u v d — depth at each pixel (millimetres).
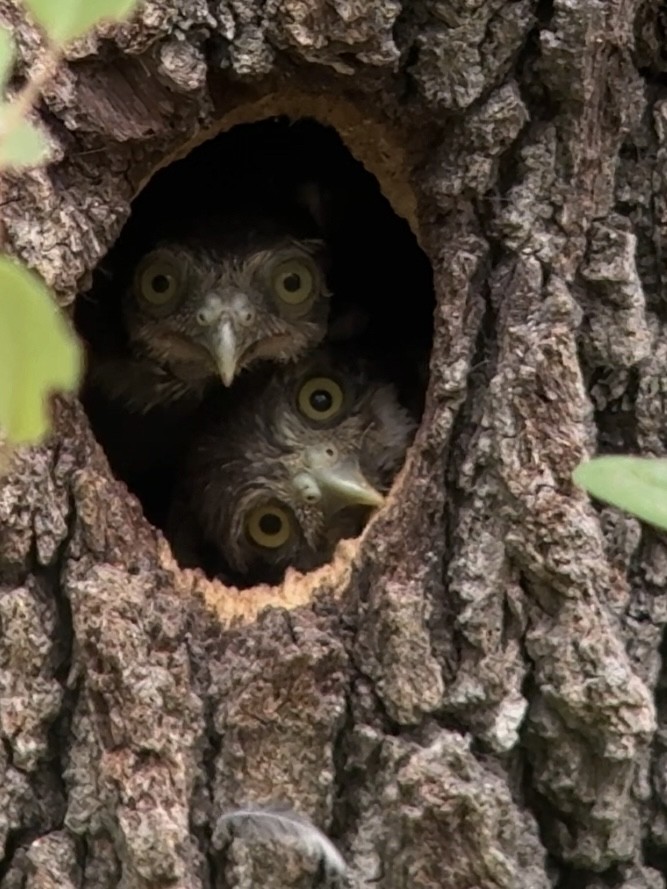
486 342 2617
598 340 2613
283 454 3732
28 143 957
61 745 2484
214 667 2525
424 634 2510
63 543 2484
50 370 797
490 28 2518
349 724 2537
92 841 2455
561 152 2588
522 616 2506
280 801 2477
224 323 3637
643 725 2434
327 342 4008
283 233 3869
